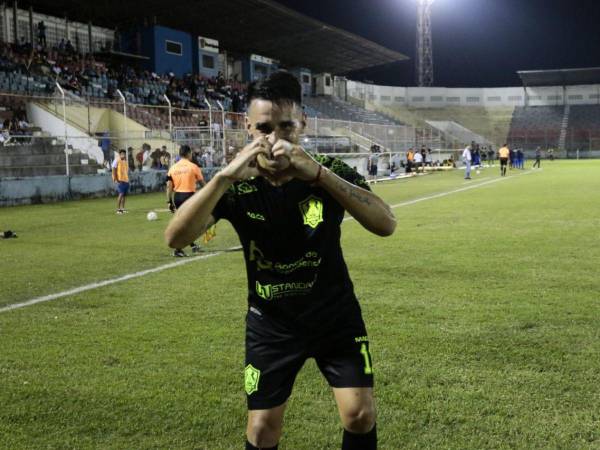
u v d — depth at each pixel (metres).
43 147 23.19
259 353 2.44
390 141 41.25
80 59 35.12
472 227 12.05
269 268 2.39
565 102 70.88
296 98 2.25
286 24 45.59
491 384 4.14
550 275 7.43
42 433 3.57
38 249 10.24
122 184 16.42
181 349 4.98
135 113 27.78
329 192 2.29
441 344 4.95
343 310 2.45
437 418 3.68
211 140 26.33
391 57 58.28
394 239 10.61
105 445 3.43
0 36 35.09
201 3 39.69
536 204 16.53
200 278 7.75
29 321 5.87
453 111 71.75
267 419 2.40
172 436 3.53
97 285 7.41
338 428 3.60
